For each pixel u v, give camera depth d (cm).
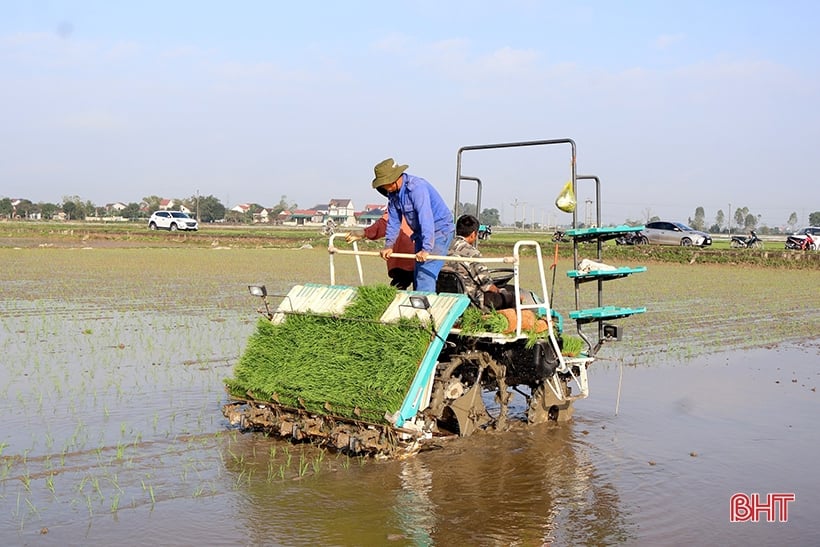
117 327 1450
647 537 553
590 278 867
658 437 810
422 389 692
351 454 726
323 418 723
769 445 784
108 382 991
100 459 690
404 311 729
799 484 671
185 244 4997
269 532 542
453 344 747
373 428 690
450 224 840
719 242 6353
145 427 792
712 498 634
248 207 17775
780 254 3788
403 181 818
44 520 554
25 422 802
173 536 531
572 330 1542
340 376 716
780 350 1370
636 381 1096
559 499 624
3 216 13175
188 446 734
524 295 830
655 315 1828
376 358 708
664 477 683
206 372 1064
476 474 680
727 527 574
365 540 532
